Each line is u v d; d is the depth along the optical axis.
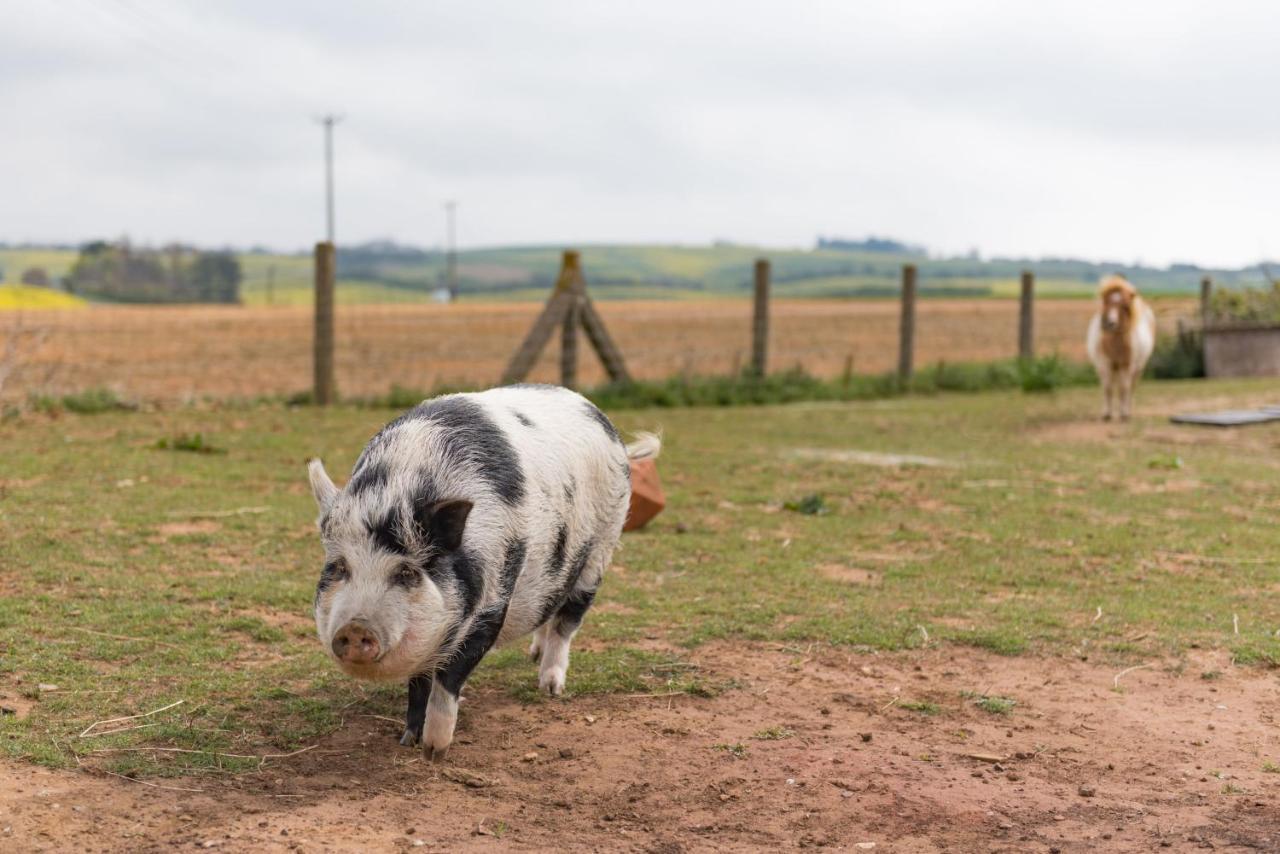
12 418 15.52
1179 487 12.70
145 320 49.09
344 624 4.69
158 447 13.30
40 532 9.08
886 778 5.41
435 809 4.91
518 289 195.12
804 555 9.54
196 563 8.48
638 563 9.09
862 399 22.05
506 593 5.39
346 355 32.12
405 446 5.23
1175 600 8.38
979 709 6.33
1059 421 18.30
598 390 20.41
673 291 186.12
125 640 6.79
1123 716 6.26
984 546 9.91
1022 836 4.84
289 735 5.61
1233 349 26.11
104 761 5.13
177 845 4.38
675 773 5.41
